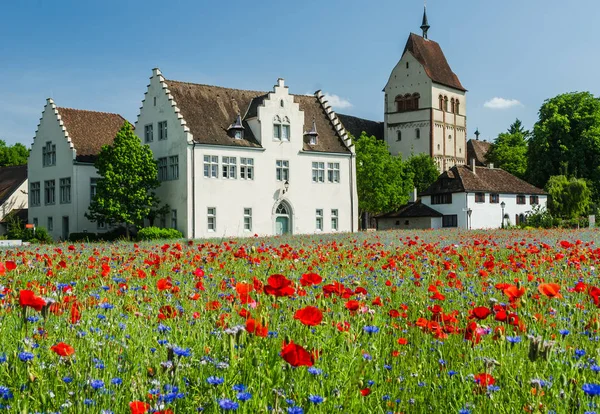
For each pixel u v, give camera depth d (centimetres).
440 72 10850
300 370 431
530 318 623
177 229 4956
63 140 5322
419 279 1016
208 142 4972
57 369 441
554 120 8456
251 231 5188
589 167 8544
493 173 8512
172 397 381
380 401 427
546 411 389
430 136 10481
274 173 5350
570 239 2848
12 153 10294
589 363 491
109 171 4606
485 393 423
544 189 8769
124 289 799
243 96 5681
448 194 8069
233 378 425
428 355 546
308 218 5556
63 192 5362
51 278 1023
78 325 565
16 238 4919
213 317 604
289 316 614
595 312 701
